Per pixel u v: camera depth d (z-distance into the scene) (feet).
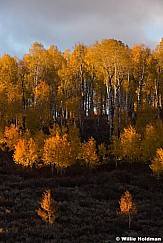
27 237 87.35
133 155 177.37
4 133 205.16
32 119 223.10
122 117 217.15
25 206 116.88
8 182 150.20
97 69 222.89
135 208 101.71
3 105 223.10
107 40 201.87
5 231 91.15
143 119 212.64
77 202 125.59
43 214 99.60
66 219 104.06
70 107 221.25
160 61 229.25
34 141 177.37
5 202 119.44
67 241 85.15
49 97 230.48
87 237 89.45
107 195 136.36
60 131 200.13
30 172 170.60
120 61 199.11
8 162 184.65
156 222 105.50
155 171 159.94
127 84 234.79
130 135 176.76
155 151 175.11
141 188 149.48
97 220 105.70
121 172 166.71
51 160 167.12
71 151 168.86
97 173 169.17
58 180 155.12
